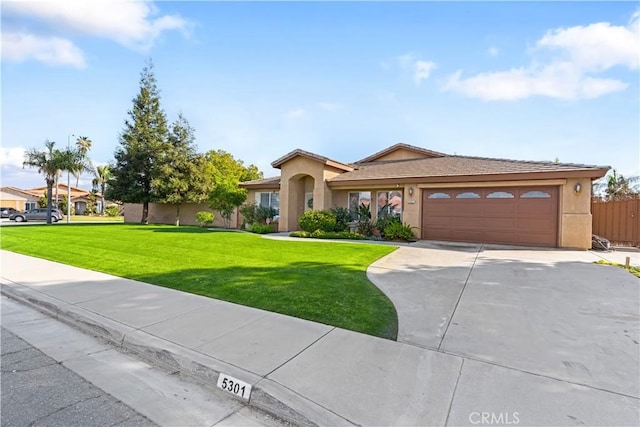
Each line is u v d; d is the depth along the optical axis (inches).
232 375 122.6
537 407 102.8
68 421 101.4
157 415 106.3
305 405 105.6
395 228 552.7
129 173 1119.6
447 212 549.3
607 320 180.1
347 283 259.3
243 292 235.0
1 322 195.5
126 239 553.3
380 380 119.3
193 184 1119.6
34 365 140.7
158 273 296.4
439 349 145.6
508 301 215.2
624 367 128.6
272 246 468.1
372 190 669.3
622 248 486.9
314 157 653.3
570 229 463.8
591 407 102.7
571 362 132.8
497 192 513.0
